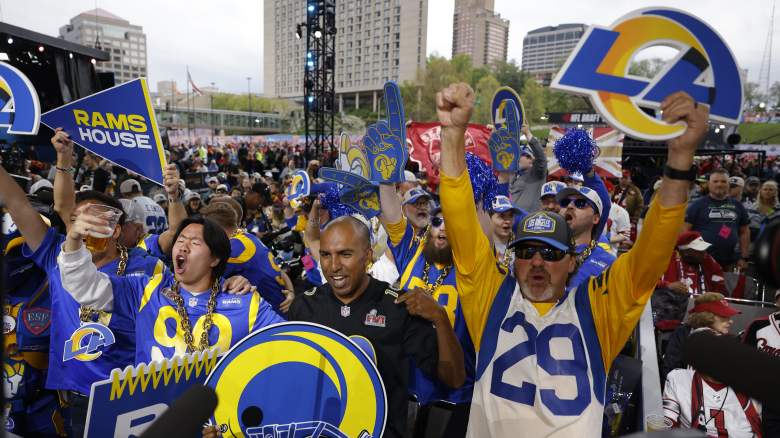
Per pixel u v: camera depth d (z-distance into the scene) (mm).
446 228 1916
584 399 1756
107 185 8375
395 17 123625
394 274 3240
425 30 124625
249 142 42094
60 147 2621
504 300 1953
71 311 2229
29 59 8109
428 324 2057
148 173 2869
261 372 1701
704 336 458
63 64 7965
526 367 1823
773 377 388
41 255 2275
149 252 3043
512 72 97000
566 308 1876
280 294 3551
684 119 1248
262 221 7141
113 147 2758
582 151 3730
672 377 2789
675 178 1474
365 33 128750
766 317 2879
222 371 1683
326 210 4246
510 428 1788
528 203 4945
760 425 2564
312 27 18312
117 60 135000
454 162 1805
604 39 1268
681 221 1532
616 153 7543
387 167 2885
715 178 6043
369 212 3070
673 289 3715
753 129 40375
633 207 7262
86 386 2227
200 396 571
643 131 1278
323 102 18922
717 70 1242
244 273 3391
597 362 1804
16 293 2531
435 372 2023
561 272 1856
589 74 1276
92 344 2195
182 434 521
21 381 2520
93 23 131000
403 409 2016
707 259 4344
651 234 1579
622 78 1275
